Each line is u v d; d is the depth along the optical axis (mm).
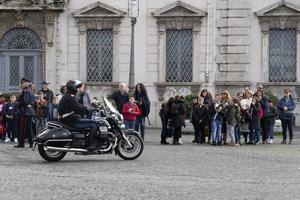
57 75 47469
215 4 46438
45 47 47562
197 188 17359
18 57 48188
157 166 22344
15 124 33594
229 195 16250
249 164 23297
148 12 46812
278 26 46094
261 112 33469
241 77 46250
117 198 15719
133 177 19453
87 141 23688
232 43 46281
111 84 46938
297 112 45750
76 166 22234
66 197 15828
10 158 24750
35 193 16406
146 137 37844
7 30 47844
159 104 46594
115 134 24203
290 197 16016
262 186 17844
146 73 46750
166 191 16828
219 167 22250
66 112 23641
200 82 46469
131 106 31797
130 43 46938
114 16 46812
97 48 47344
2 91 48156
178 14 46500
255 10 46188
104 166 22250
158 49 46719
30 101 29938
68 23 47375
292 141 35531
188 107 40875
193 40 46594
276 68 46312
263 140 34094
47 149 23328
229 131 32312
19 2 47219
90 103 30422
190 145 32250
